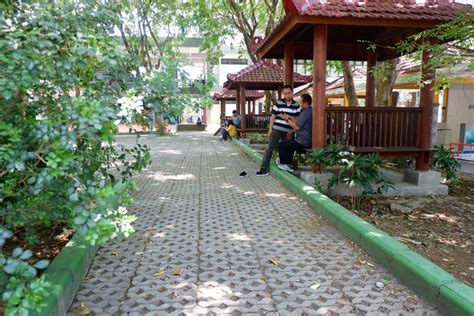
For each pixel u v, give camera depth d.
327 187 5.99
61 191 2.35
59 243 3.54
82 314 2.43
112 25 2.79
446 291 2.41
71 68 2.29
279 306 2.54
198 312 2.47
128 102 2.22
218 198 5.52
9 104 2.23
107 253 3.41
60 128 1.96
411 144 6.46
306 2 5.63
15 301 1.60
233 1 13.32
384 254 3.14
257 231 4.04
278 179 6.85
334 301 2.60
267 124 16.12
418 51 5.96
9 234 1.73
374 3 5.77
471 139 11.98
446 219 5.31
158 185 6.52
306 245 3.63
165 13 16.06
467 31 5.04
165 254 3.40
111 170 7.80
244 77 14.38
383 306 2.53
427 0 5.95
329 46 8.45
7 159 1.88
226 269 3.10
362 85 12.14
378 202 6.08
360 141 6.33
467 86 11.88
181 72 2.79
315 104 6.12
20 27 2.24
